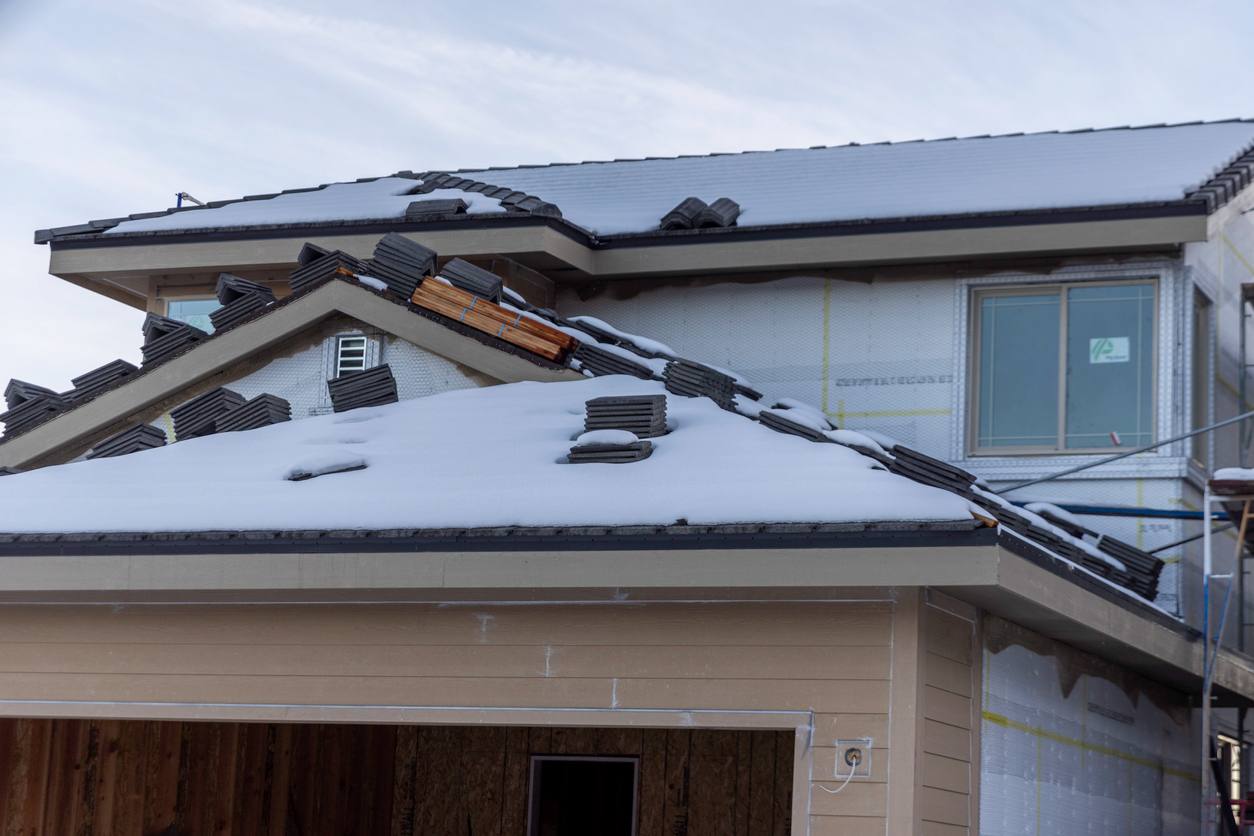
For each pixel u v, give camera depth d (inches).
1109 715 542.3
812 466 432.5
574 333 588.7
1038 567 415.5
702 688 424.2
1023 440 613.6
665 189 719.7
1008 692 462.9
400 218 652.7
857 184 681.6
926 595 415.8
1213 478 531.5
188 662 472.1
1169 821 597.0
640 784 613.0
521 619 443.8
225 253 685.9
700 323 660.1
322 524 440.1
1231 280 668.1
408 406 545.0
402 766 658.8
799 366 643.5
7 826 534.3
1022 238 606.5
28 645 487.8
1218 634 530.0
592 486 438.0
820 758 410.6
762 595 423.5
